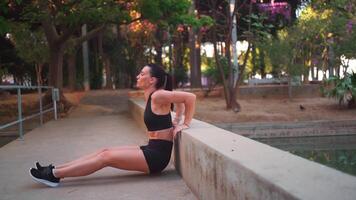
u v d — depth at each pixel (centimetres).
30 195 504
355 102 1678
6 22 1094
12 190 529
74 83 2803
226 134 492
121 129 1112
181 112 576
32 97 2127
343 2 1769
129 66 3434
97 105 1911
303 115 1584
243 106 1770
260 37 1967
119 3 1557
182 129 542
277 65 2086
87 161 536
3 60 2477
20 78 2731
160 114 543
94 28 2116
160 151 544
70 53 2473
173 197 478
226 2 1888
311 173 295
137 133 1023
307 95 2027
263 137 1417
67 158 734
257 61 2600
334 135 1425
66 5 1459
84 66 2891
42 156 757
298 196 251
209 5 1950
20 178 590
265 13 1969
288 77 2025
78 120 1412
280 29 2200
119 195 491
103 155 536
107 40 3244
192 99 547
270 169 312
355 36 1747
